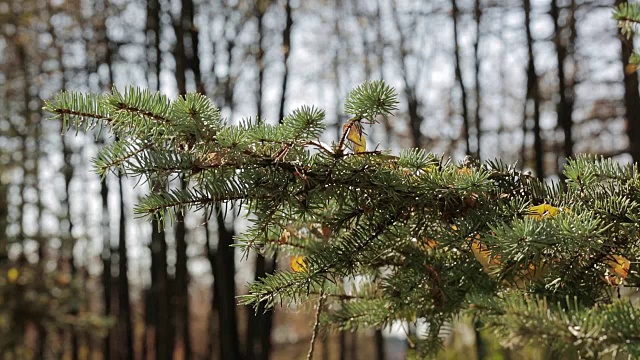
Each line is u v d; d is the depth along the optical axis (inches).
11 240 176.6
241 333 220.7
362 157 30.8
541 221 28.4
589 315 23.4
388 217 32.6
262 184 29.9
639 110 128.9
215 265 178.7
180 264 171.5
